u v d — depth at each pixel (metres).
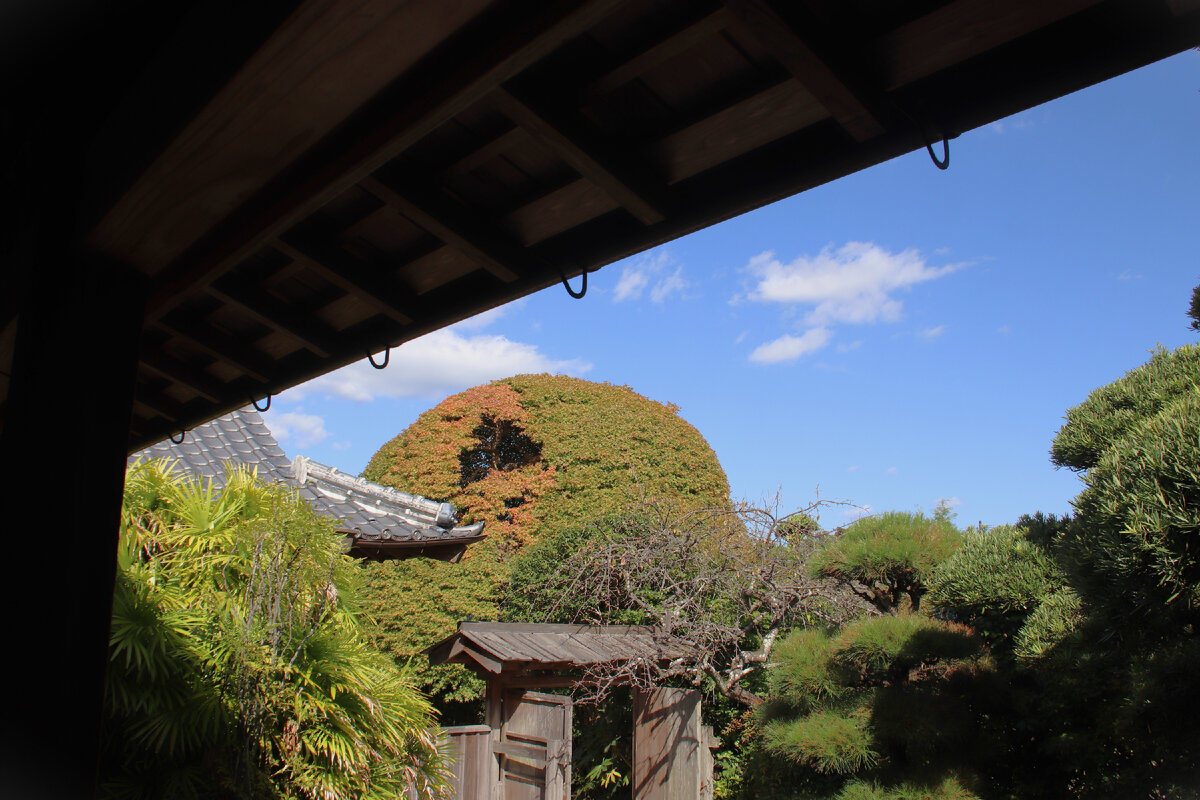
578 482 12.90
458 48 0.87
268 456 5.95
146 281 1.28
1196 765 3.31
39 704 1.09
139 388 2.32
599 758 7.52
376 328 1.77
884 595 5.91
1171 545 2.75
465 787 4.93
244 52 0.84
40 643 1.10
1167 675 3.16
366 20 0.79
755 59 1.01
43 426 1.15
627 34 0.99
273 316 1.73
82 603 1.15
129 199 1.07
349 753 2.51
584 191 1.28
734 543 6.32
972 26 0.90
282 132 0.95
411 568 8.75
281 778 2.47
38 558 1.12
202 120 0.92
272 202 1.15
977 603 4.76
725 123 1.10
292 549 2.79
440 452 13.60
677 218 1.25
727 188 1.20
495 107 1.10
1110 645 3.73
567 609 7.71
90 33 1.14
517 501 13.90
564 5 0.78
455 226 1.33
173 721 2.21
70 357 1.18
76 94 1.27
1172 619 3.14
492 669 4.98
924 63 0.96
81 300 1.21
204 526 2.70
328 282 1.66
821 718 4.48
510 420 14.16
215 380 2.19
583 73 1.05
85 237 1.18
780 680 4.89
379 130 0.97
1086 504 3.17
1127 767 3.84
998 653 5.00
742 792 6.05
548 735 4.79
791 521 6.22
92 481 1.18
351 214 1.44
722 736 6.74
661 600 6.62
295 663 2.58
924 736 4.18
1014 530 5.02
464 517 13.23
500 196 1.35
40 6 1.06
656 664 5.70
